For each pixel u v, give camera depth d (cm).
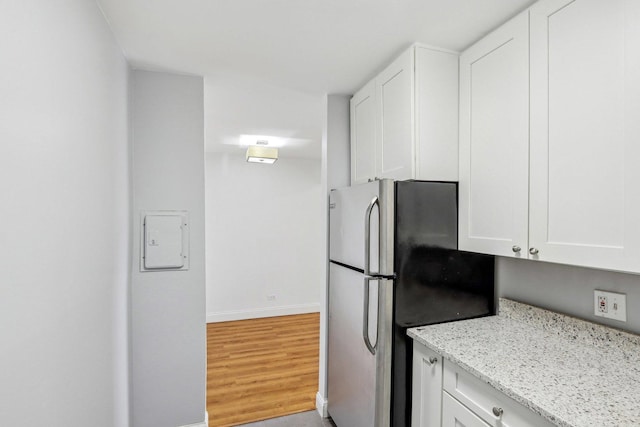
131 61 180
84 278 116
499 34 139
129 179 181
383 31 150
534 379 103
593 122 103
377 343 150
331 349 215
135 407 189
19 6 76
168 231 193
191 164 199
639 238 91
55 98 94
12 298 73
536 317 150
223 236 448
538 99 122
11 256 73
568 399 92
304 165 489
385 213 150
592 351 124
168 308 195
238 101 246
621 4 96
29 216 80
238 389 264
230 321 445
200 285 201
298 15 138
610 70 99
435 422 134
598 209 102
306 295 488
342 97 233
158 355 193
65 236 100
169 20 142
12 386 73
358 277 172
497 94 140
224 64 185
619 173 96
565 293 141
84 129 115
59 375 97
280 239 475
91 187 122
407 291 153
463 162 159
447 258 160
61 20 97
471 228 154
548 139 118
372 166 196
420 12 135
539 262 152
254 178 464
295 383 275
